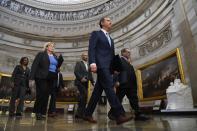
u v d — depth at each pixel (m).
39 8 17.23
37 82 4.93
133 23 12.11
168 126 2.62
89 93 11.95
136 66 11.17
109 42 3.57
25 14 16.33
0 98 12.60
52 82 5.41
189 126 2.45
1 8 14.81
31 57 15.59
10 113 6.25
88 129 2.52
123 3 13.84
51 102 6.60
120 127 2.76
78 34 16.64
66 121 4.27
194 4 6.36
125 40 12.62
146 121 3.90
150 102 8.96
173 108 5.89
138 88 10.00
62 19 17.42
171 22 8.58
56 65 5.48
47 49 5.51
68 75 15.62
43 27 16.80
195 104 6.23
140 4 11.20
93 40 3.40
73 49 16.36
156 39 9.84
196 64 6.43
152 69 9.33
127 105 10.37
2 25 14.58
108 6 16.08
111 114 4.63
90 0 17.27
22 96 6.39
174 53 7.83
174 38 8.25
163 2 9.22
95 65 3.19
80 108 5.78
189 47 6.87
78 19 17.33
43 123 3.57
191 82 6.62
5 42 14.50
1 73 13.31
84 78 6.04
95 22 16.39
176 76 7.52
